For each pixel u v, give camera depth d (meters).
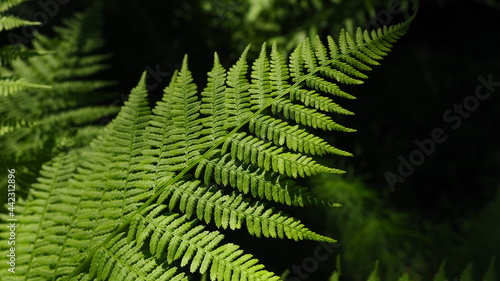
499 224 2.61
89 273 1.25
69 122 2.31
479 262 2.50
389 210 4.23
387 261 3.84
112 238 1.28
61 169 1.44
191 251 1.23
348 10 3.65
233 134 1.38
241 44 3.67
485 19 5.41
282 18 3.74
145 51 3.69
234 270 1.19
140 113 1.43
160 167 1.36
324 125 1.36
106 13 3.67
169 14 3.72
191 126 1.40
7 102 2.29
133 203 1.33
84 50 2.75
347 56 1.47
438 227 4.15
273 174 1.30
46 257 1.27
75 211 1.32
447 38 5.35
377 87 4.94
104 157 1.38
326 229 3.94
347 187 4.08
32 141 2.15
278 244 3.63
